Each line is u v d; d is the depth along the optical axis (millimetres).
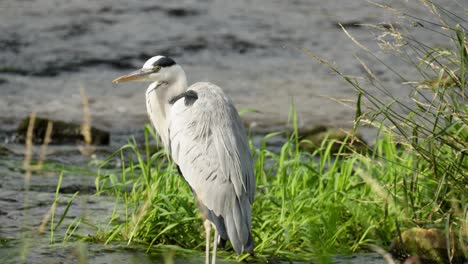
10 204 12391
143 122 19547
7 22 26812
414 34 24875
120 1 29062
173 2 29188
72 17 27547
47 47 25219
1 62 24016
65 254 10109
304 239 10453
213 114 9961
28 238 10727
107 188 11305
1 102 20797
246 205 9602
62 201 12609
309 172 12047
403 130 10180
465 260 10094
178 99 10562
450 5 25750
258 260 10188
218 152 9727
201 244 10695
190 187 10164
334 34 26688
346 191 11047
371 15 27906
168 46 25797
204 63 24781
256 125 19281
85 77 23375
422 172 10523
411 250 10242
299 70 24172
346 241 10867
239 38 26484
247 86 22812
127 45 25719
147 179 11211
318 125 17859
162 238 10727
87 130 8344
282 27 27328
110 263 9797
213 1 29469
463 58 9430
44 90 22094
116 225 10914
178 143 10133
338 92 22172
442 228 10445
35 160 15406
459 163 9719
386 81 22109
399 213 10938
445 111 9914
